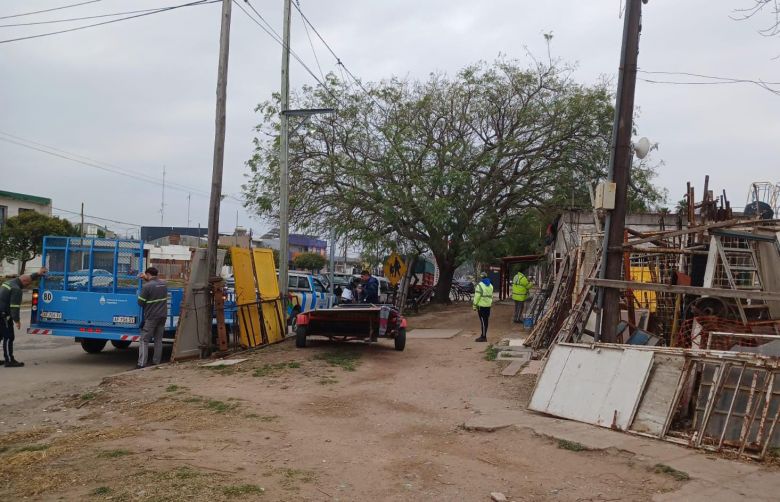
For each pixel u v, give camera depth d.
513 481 5.55
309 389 9.83
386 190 22.81
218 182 13.30
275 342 14.88
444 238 24.78
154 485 5.00
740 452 5.99
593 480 5.54
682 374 6.91
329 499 4.99
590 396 7.59
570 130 23.95
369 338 13.67
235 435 6.96
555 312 13.96
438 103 25.31
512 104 25.05
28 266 40.47
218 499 4.77
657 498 4.99
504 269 33.16
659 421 6.75
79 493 4.84
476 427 7.35
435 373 11.39
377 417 8.16
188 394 9.21
